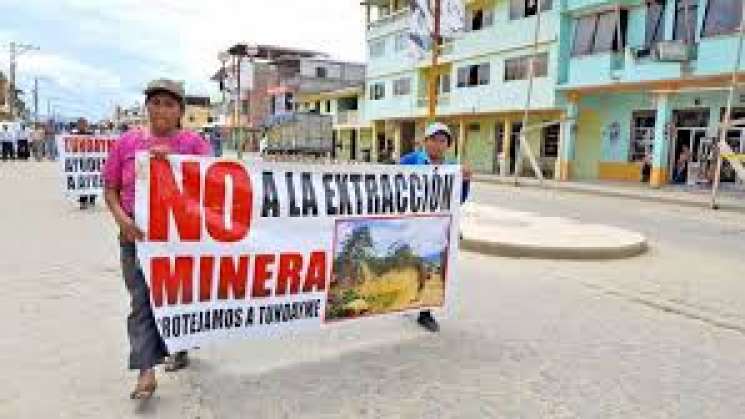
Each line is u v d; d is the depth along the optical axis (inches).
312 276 179.3
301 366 181.2
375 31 1918.1
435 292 212.7
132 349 150.8
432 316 225.5
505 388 170.4
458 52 1544.0
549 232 435.8
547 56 1264.8
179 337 156.1
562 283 309.0
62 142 513.3
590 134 1258.6
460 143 1642.5
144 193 147.6
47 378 164.4
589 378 180.4
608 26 1135.0
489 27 1437.0
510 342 210.5
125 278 154.6
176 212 152.6
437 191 207.2
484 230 427.5
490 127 1544.0
